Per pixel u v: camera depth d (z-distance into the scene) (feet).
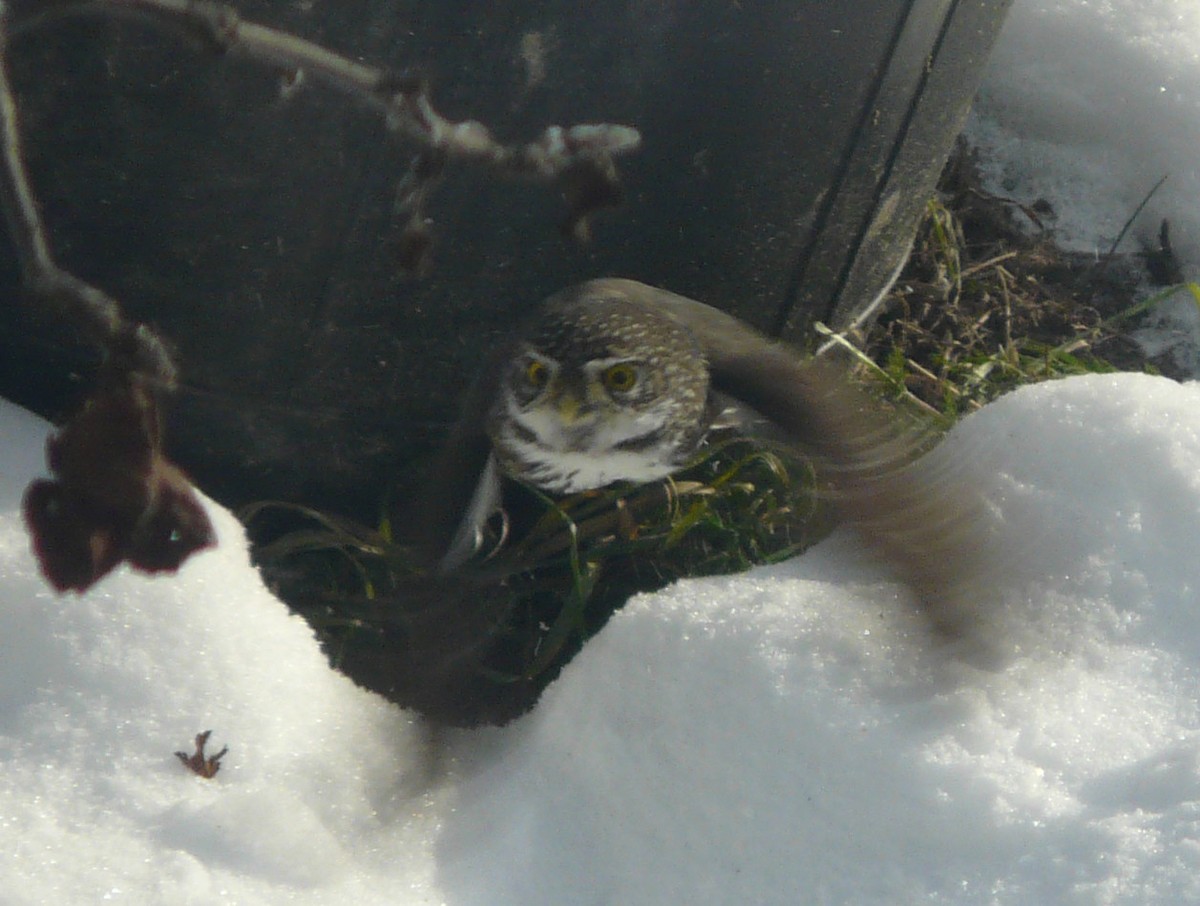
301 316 12.48
